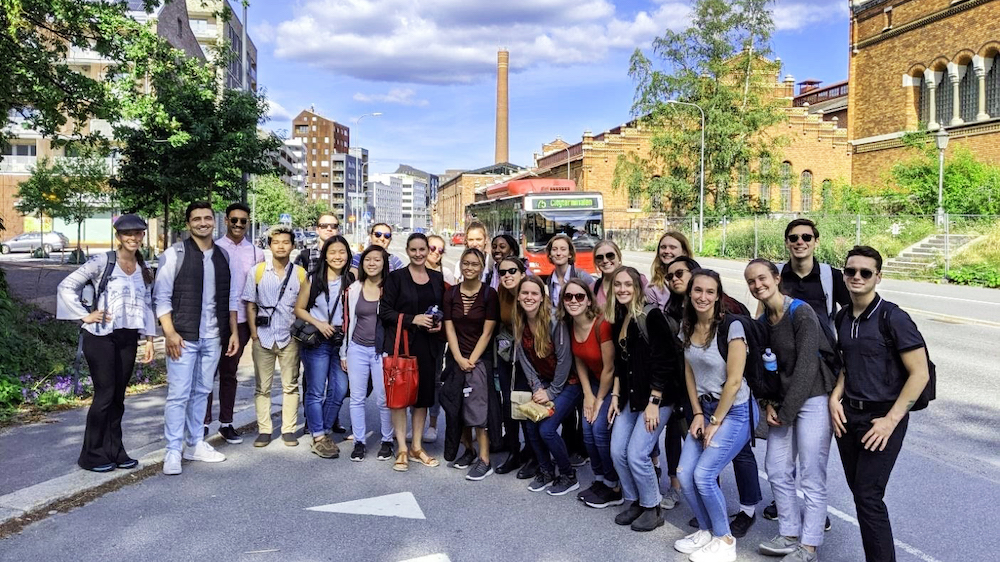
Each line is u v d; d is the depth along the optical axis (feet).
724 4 145.38
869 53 145.59
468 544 15.02
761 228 116.78
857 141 148.36
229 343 21.07
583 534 15.64
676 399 15.44
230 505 17.02
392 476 19.36
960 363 34.65
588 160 190.39
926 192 104.17
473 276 18.97
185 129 56.95
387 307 19.54
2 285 37.35
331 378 22.12
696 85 145.48
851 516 16.66
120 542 14.89
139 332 19.57
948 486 18.31
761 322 14.02
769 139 154.51
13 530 15.39
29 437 21.42
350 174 545.03
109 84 41.57
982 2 119.55
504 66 360.69
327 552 14.56
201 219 19.58
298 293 21.56
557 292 22.33
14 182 156.35
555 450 17.88
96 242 163.63
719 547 14.25
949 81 127.75
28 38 40.11
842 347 13.21
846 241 93.40
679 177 149.28
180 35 123.34
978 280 71.15
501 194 94.99
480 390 19.10
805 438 13.79
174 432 19.19
